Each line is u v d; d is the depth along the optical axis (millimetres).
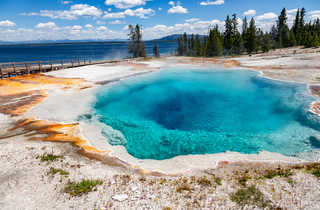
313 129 11227
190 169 8031
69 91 19578
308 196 6020
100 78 25172
